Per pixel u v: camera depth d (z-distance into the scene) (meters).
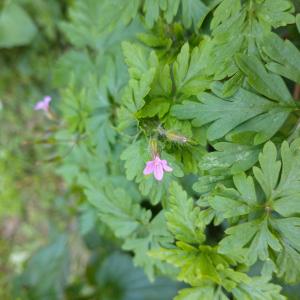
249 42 0.12
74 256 0.28
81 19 0.19
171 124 0.13
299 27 0.12
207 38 0.13
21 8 0.26
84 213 0.20
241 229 0.12
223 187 0.12
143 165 0.13
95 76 0.17
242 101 0.12
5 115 0.29
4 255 0.30
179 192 0.13
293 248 0.12
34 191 0.29
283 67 0.12
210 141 0.13
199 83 0.13
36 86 0.28
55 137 0.18
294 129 0.13
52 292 0.26
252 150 0.12
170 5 0.14
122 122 0.13
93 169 0.18
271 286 0.13
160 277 0.22
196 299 0.14
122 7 0.15
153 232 0.15
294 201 0.12
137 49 0.14
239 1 0.12
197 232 0.13
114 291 0.23
